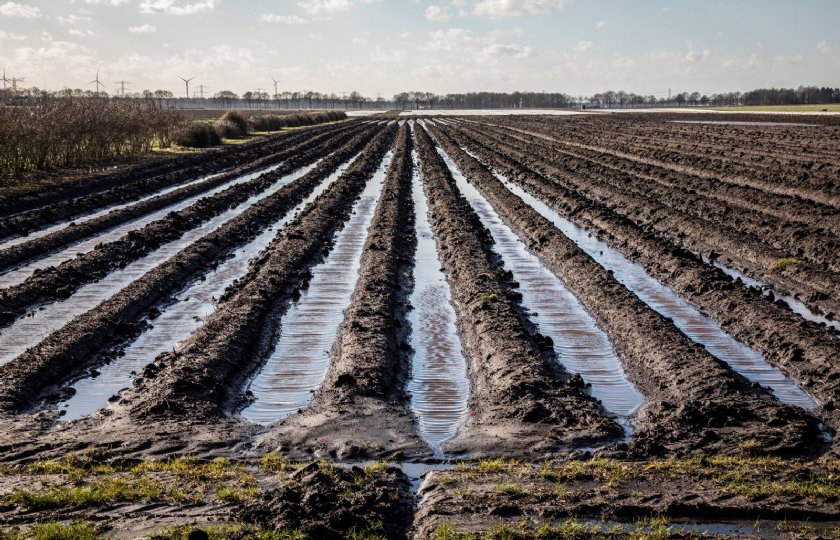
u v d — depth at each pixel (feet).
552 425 41.45
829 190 113.29
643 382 48.91
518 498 32.60
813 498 32.45
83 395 46.70
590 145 232.94
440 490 33.63
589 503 32.01
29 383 46.80
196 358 49.83
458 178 160.56
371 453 38.29
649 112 577.43
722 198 120.16
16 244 89.51
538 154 202.69
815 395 46.68
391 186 135.44
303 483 33.24
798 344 53.36
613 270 80.38
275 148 227.81
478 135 295.89
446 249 87.56
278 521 29.71
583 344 56.29
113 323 58.75
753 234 93.66
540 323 61.52
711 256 85.56
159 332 58.80
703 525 30.63
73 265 76.13
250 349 54.03
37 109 146.41
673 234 98.58
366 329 55.62
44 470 35.37
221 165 180.34
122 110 180.34
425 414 43.93
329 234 98.27
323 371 50.57
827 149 185.98
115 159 172.96
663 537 29.37
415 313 64.08
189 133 217.77
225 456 37.91
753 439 39.37
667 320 59.72
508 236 98.89
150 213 114.32
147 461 36.78
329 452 38.37
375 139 263.29
